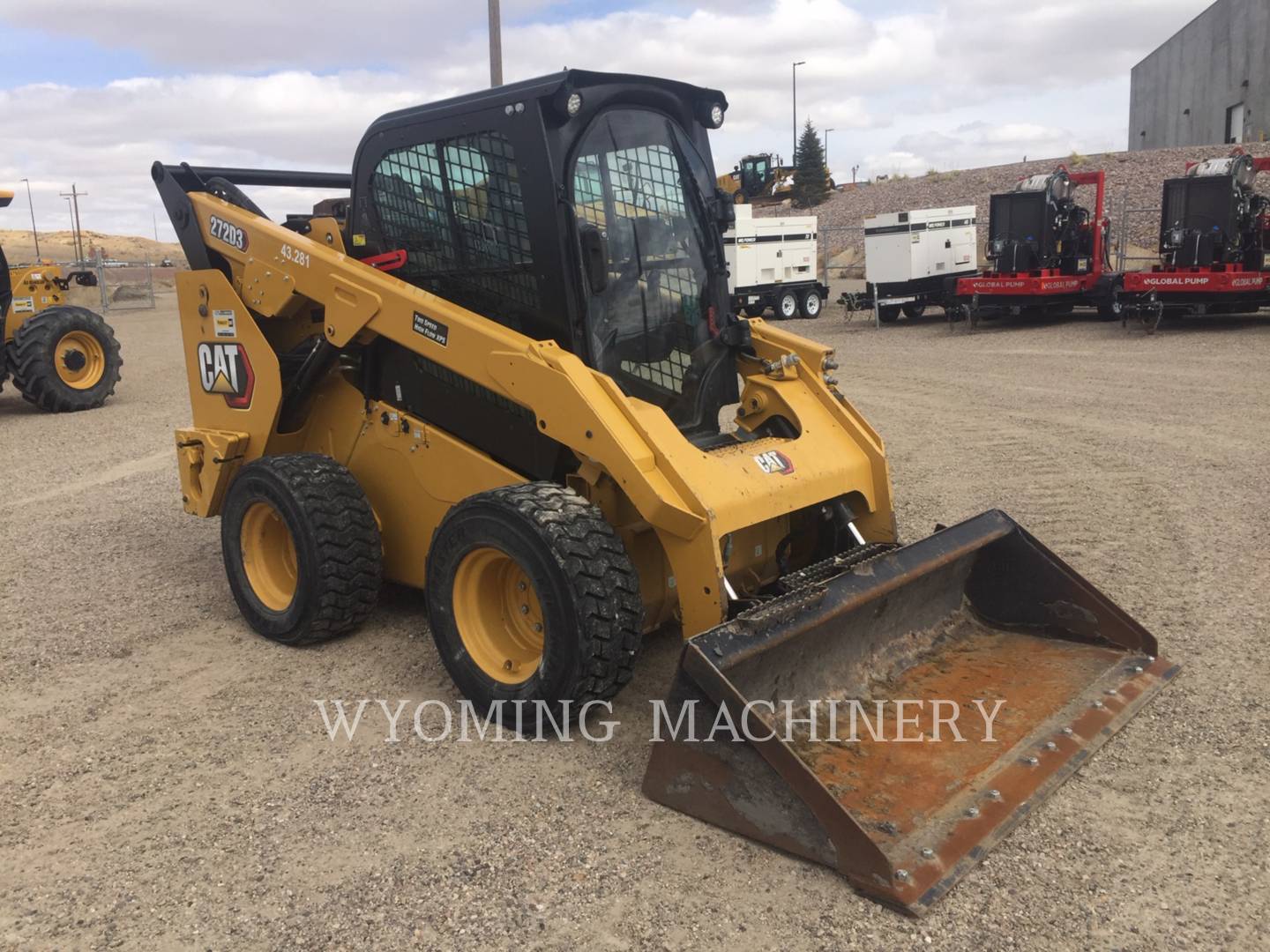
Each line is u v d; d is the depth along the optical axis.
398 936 2.80
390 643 4.88
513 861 3.12
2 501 8.11
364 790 3.56
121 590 5.82
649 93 4.44
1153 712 3.90
